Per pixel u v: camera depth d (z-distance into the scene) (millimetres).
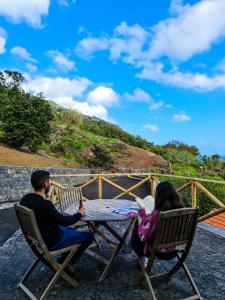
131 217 4051
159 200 3537
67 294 3648
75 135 32875
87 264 4469
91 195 12500
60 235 3691
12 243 5496
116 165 29781
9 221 7668
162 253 3561
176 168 34844
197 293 3578
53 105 54125
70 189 5543
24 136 21203
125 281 3957
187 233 3480
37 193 3723
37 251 3783
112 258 4090
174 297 3594
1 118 22891
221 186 9086
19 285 3803
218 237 5797
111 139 37125
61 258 3891
